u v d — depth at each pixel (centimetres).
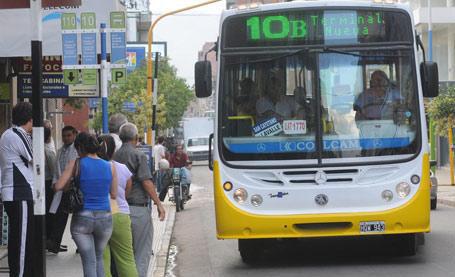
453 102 3133
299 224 1220
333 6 1238
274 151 1227
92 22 1495
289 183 1223
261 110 1234
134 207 1064
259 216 1216
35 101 878
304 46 1235
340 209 1217
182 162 2725
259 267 1324
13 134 1012
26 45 1412
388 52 1237
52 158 1423
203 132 6756
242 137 1234
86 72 1490
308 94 1230
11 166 1011
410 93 1234
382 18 1242
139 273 1066
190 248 1672
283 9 1238
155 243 1705
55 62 1819
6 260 1310
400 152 1225
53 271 1251
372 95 1230
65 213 1407
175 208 2638
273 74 1237
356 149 1223
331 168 1220
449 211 2327
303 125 1227
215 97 1255
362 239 1616
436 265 1262
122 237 984
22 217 1011
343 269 1252
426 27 4844
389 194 1219
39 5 883
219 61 1245
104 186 905
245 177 1228
